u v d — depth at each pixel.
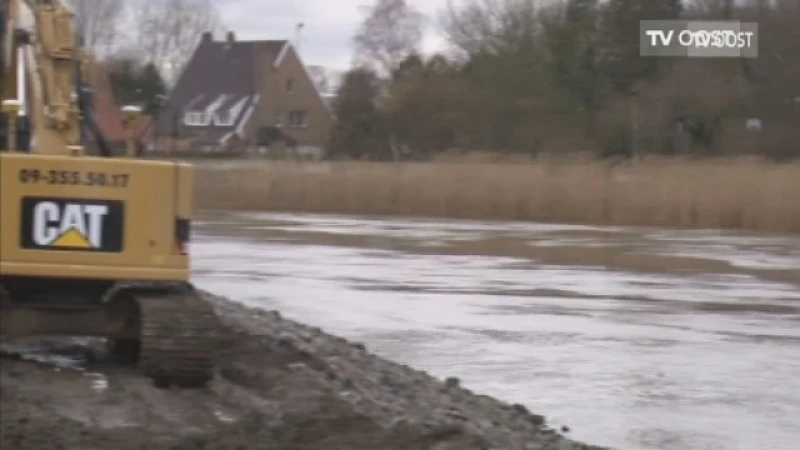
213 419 26.47
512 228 119.44
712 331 52.75
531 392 38.06
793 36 183.88
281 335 39.91
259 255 87.12
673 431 33.09
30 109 31.05
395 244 98.94
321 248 94.56
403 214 139.50
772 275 78.25
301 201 146.75
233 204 151.00
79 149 31.77
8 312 29.14
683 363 44.06
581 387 39.12
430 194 137.50
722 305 62.41
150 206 28.66
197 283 67.06
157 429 25.27
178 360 28.42
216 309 45.94
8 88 31.14
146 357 28.30
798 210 115.38
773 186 117.62
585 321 54.84
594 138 188.62
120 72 151.38
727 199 119.75
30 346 34.31
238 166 157.50
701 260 87.44
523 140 196.12
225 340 36.00
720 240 106.06
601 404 36.50
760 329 53.72
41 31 31.52
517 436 30.02
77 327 29.59
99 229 28.34
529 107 198.88
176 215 28.88
